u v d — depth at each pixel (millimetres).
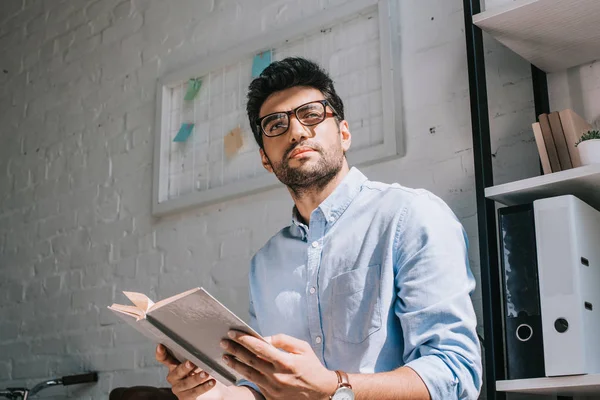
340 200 1753
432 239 1577
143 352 2982
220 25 3043
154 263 3045
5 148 3867
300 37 2727
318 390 1321
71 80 3635
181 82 3127
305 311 1725
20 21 4012
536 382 1623
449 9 2361
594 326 1637
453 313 1502
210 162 2943
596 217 1760
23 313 3525
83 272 3312
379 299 1598
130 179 3234
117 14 3508
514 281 1717
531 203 1731
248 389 1694
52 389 3283
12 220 3717
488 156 1880
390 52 2430
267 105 1777
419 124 2350
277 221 2666
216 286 2803
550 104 2129
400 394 1378
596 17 1863
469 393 1473
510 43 2012
